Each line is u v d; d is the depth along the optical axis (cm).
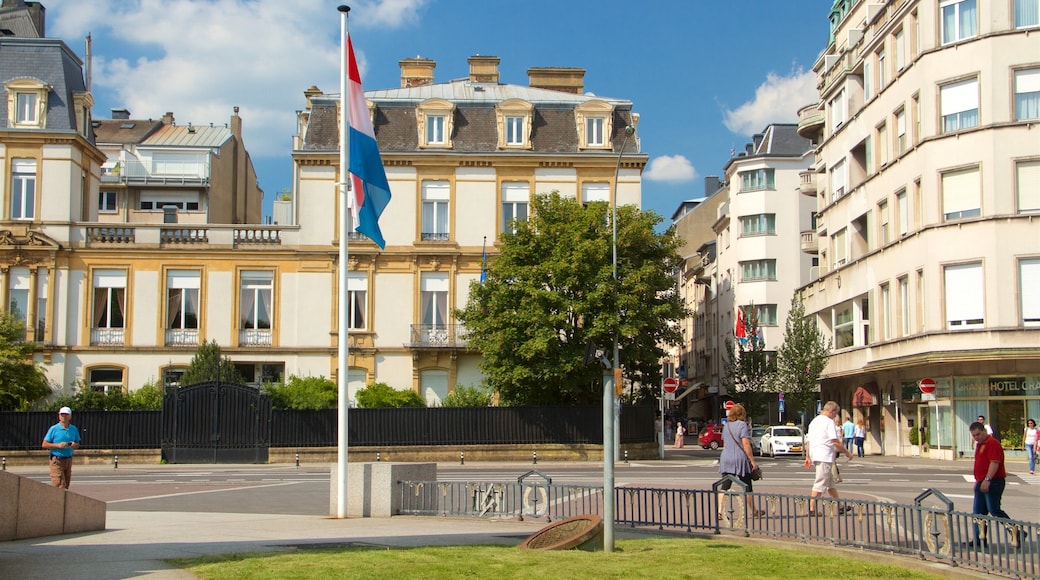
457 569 1027
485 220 4900
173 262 4822
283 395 4216
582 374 4138
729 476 1447
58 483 1747
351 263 4850
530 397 4241
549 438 4156
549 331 3975
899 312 4088
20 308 4734
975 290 3653
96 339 4762
